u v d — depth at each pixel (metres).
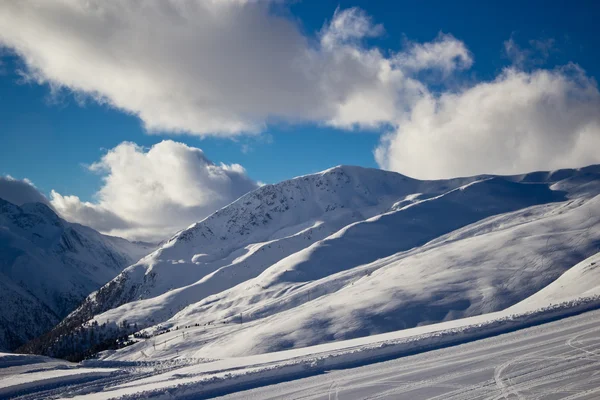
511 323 21.73
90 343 174.25
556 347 17.98
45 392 22.02
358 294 114.50
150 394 16.84
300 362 19.19
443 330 21.98
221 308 187.00
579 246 121.06
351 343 23.91
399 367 17.80
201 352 96.38
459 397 14.39
